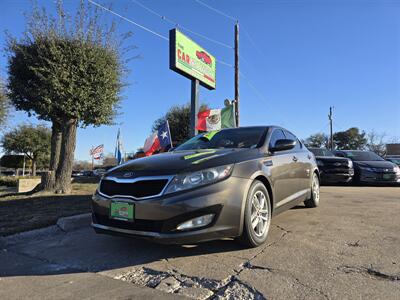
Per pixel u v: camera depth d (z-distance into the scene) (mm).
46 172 9297
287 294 2789
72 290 3047
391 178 11102
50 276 3414
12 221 5691
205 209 3391
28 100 9539
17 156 46344
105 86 9148
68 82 8633
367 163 11664
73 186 11445
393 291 2787
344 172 11281
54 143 10320
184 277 3213
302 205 6648
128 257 3836
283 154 5023
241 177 3764
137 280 3217
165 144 11953
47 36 8844
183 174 3488
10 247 4480
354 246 3930
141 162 4004
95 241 4578
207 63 14547
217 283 3051
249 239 3793
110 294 2930
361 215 5641
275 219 5406
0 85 17062
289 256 3637
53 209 6652
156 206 3383
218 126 14047
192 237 3340
